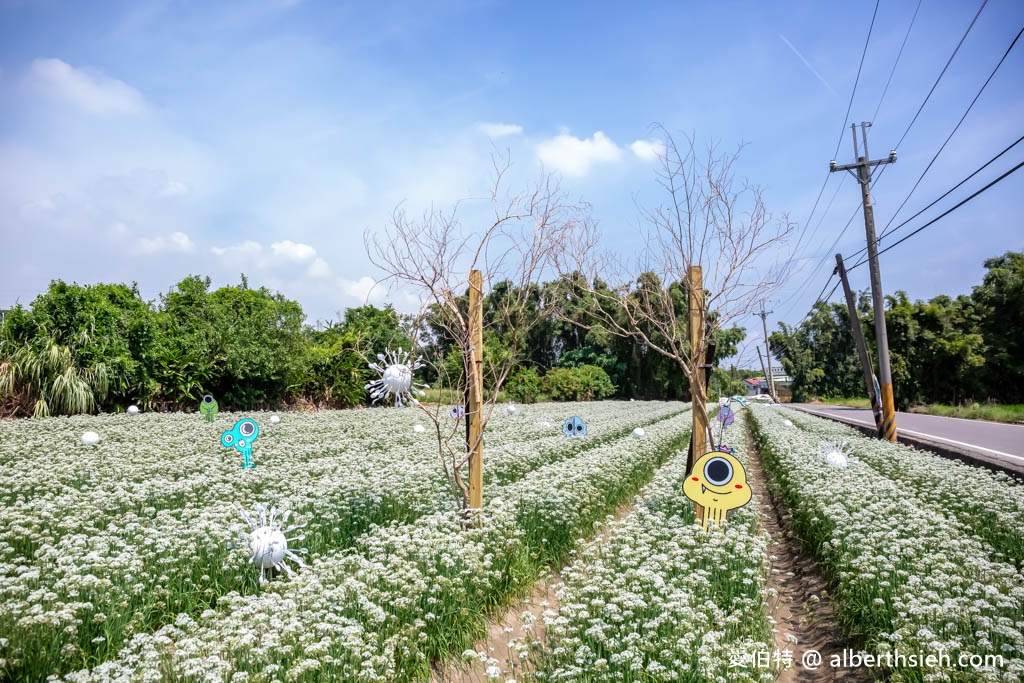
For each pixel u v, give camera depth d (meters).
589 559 7.52
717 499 8.23
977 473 11.17
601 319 10.51
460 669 5.32
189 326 27.61
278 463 12.40
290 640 4.77
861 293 56.72
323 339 39.81
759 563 7.15
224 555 6.59
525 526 8.14
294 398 30.88
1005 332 42.97
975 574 6.09
